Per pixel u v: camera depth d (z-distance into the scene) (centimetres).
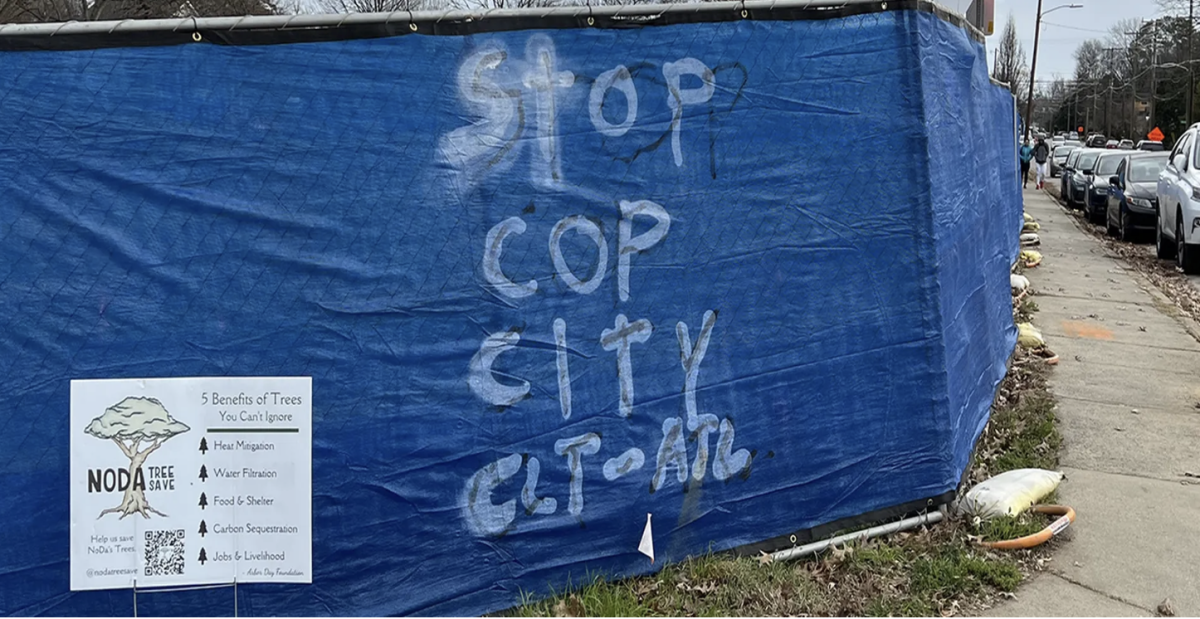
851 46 439
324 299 391
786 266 439
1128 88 10081
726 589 414
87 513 381
